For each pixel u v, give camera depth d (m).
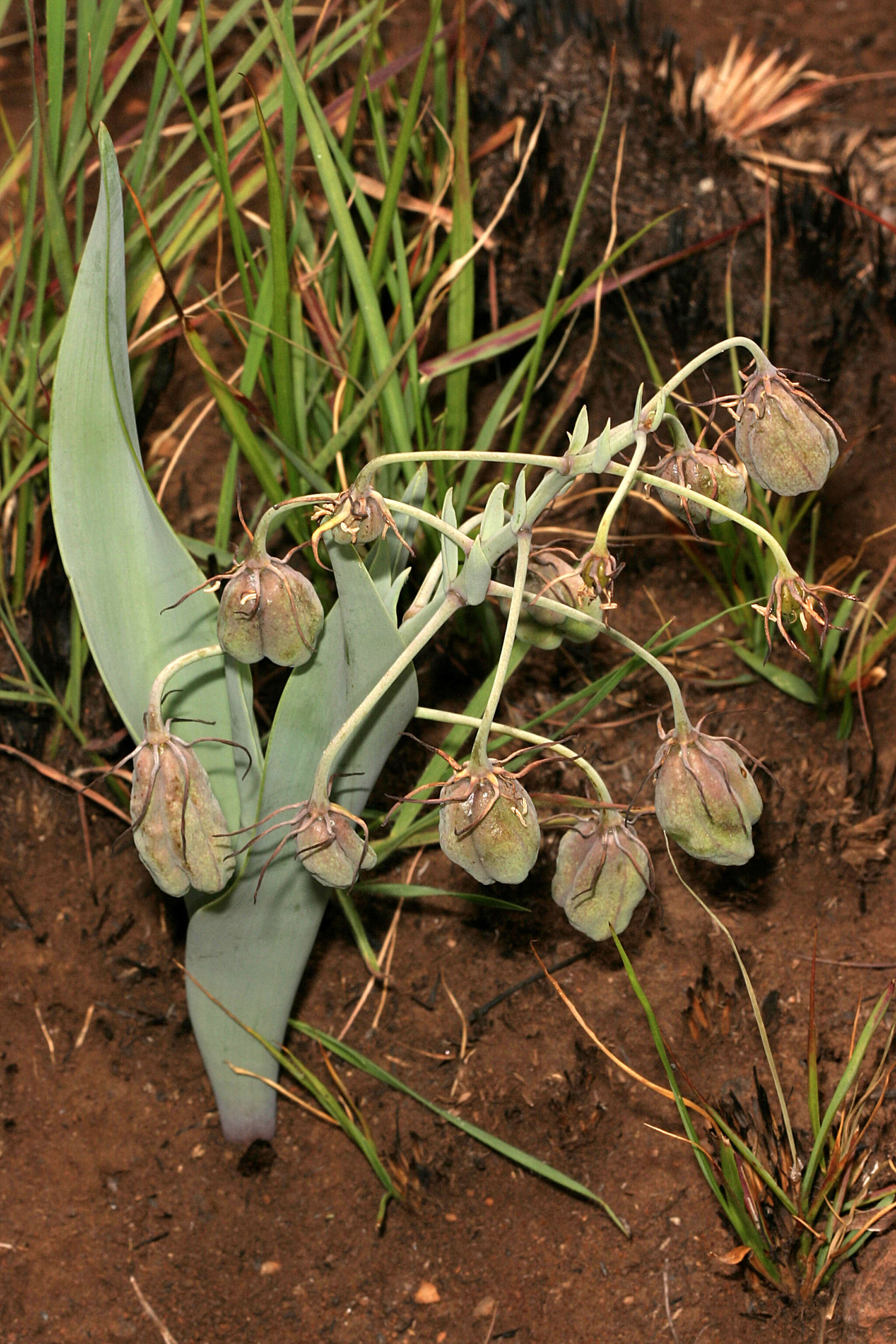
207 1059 0.55
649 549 0.66
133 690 0.52
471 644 0.62
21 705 0.60
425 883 0.59
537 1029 0.57
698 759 0.49
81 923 0.58
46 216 0.55
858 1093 0.55
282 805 0.51
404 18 0.94
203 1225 0.55
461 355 0.58
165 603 0.51
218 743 0.52
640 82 0.82
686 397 0.67
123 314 0.50
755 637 0.62
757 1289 0.54
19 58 0.99
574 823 0.54
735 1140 0.53
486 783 0.48
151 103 0.56
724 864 0.49
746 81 0.88
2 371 0.58
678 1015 0.57
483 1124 0.56
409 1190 0.55
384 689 0.48
